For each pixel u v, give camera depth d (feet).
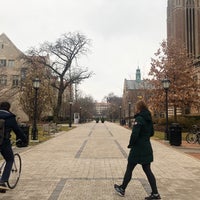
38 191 24.25
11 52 213.25
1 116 22.61
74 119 255.91
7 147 22.85
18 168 26.35
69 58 148.05
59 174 31.30
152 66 124.77
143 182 27.55
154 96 123.65
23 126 59.77
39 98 126.72
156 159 43.45
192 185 26.81
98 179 28.91
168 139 73.97
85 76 153.69
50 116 189.16
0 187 21.85
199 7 232.12
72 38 148.66
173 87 118.52
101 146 60.70
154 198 21.88
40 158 43.34
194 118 113.09
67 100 248.32
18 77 203.92
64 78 151.94
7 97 145.59
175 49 125.80
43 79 134.72
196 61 150.61
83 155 46.78
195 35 230.89
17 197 22.45
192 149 58.03
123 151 52.13
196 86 122.31
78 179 28.89
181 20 231.30
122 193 22.76
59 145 62.80
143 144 22.25
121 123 213.46
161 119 119.75
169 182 28.02
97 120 305.32
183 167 36.50
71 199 21.93
